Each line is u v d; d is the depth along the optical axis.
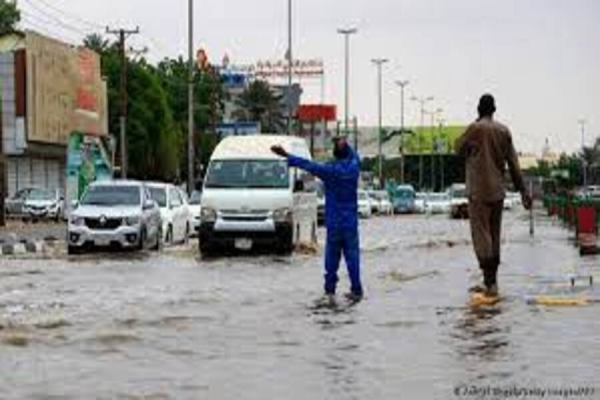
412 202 125.25
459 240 50.28
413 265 32.03
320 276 29.06
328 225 23.44
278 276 29.20
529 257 35.31
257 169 41.66
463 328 17.28
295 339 16.48
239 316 19.36
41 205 84.75
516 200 148.12
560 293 22.17
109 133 120.38
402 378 13.24
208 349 15.58
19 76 90.88
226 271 31.34
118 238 42.59
